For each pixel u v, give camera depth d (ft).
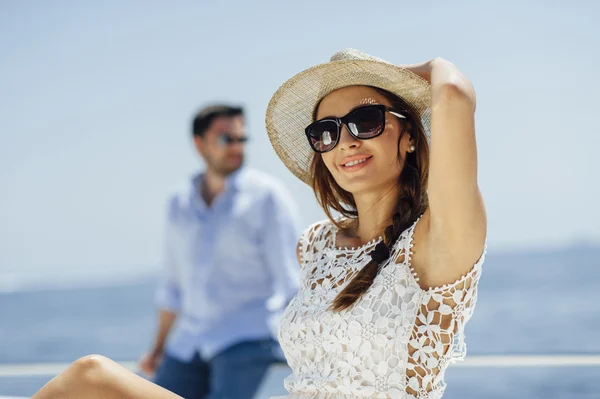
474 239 6.45
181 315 14.53
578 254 180.55
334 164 7.63
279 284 13.03
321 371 7.06
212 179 13.88
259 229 13.17
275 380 12.73
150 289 160.45
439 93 6.34
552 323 53.57
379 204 7.67
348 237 8.02
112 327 78.89
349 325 6.89
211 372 13.48
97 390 6.89
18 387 13.39
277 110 8.30
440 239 6.50
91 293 158.51
